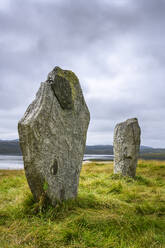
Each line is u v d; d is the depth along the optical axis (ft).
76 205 13.07
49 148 12.05
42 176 11.29
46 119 11.96
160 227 10.87
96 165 47.14
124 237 9.45
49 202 11.85
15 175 28.50
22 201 12.62
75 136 14.96
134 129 27.14
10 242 8.55
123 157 26.94
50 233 9.21
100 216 11.34
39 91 12.71
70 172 14.15
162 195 17.93
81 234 9.28
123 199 16.20
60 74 14.16
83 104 16.20
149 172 32.55
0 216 11.21
